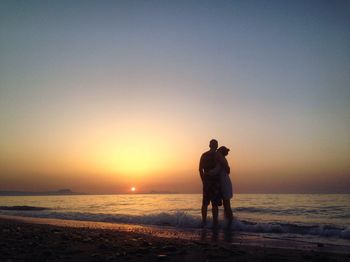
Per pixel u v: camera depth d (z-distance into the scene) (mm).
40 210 20141
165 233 9414
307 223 11773
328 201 25391
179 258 5727
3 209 21281
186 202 28609
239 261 5496
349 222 12117
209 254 5973
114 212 17766
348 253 6426
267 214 15727
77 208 21781
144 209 19828
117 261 5504
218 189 10711
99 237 8039
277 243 7789
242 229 10219
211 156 10922
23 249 6414
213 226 10711
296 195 39531
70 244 6977
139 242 7324
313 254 6137
